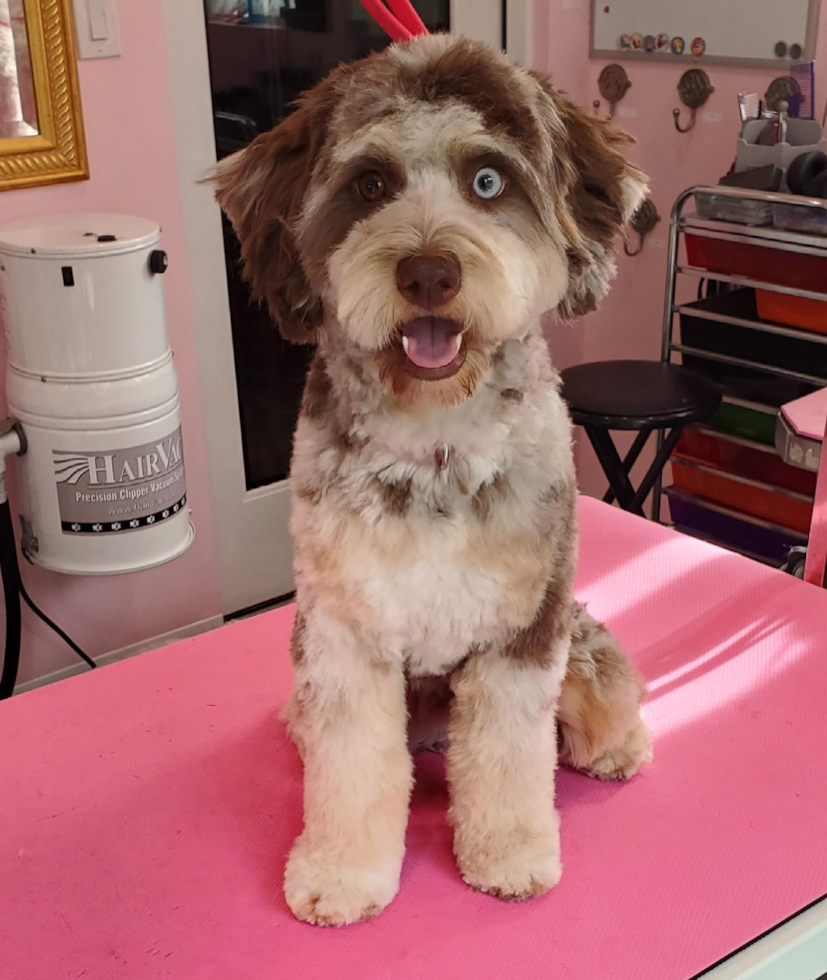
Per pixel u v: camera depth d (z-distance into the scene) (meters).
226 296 2.45
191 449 2.49
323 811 1.16
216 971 1.07
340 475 1.06
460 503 1.04
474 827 1.17
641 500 2.45
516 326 1.00
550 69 2.93
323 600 1.08
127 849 1.25
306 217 1.04
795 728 1.42
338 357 1.06
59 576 2.34
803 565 2.11
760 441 2.47
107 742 1.43
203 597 2.62
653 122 2.84
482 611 1.07
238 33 2.37
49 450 1.93
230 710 1.50
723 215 2.37
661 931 1.10
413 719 1.30
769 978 1.08
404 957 1.08
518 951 1.08
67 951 1.10
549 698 1.15
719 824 1.25
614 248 1.14
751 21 2.53
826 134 2.46
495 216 1.01
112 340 1.88
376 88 1.01
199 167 2.33
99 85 2.12
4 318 1.92
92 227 1.94
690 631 1.63
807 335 2.29
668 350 2.59
